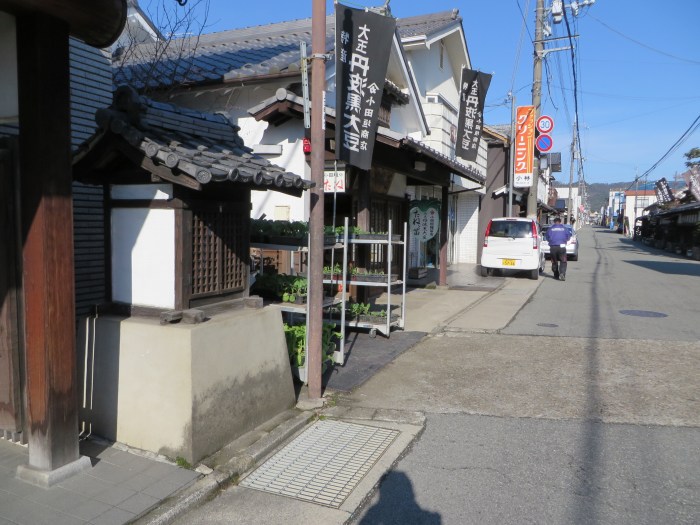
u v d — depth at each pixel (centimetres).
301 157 779
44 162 318
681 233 2916
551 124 1767
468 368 614
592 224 12731
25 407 384
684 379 566
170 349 368
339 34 576
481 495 343
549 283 1423
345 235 613
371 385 555
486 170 2003
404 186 1137
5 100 364
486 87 1306
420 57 1335
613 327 832
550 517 317
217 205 412
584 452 401
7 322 373
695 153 2638
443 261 1266
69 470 341
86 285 576
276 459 389
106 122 357
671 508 325
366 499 339
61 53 325
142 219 398
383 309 920
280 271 789
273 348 451
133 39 916
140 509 311
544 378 577
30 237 325
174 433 367
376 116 634
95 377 402
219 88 809
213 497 339
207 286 411
